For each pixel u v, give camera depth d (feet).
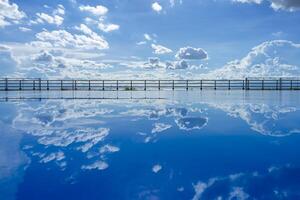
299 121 15.88
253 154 9.53
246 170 8.08
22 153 9.66
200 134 12.59
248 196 6.50
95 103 27.76
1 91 57.31
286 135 12.25
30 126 14.64
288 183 7.14
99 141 11.36
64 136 12.27
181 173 7.88
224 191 6.75
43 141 11.32
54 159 9.02
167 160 8.98
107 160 8.98
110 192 6.75
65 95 42.47
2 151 9.89
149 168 8.28
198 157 9.24
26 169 8.10
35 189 6.86
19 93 49.26
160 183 7.24
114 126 14.60
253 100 30.60
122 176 7.62
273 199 6.33
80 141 11.35
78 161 8.84
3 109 22.39
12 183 7.16
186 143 11.02
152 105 25.32
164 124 15.11
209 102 28.25
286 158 9.08
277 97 36.17
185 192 6.72
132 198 6.47
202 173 7.88
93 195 6.59
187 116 18.03
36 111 21.06
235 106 24.00
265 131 13.14
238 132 12.95
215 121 16.02
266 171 7.97
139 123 15.49
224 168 8.26
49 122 15.90
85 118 17.44
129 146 10.61
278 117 17.39
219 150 10.05
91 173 7.86
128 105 25.48
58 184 7.13
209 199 6.38
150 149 10.21
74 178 7.49
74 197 6.49
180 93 49.03
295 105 24.75
